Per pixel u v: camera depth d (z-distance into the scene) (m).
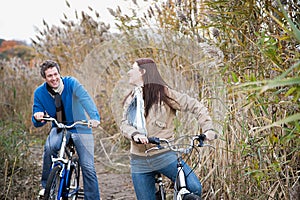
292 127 5.67
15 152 9.83
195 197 5.02
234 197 6.50
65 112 7.02
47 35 15.10
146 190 5.63
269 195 5.86
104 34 13.40
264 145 6.00
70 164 7.08
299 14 5.91
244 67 6.47
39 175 9.77
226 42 6.73
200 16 7.66
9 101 15.45
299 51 5.59
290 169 5.88
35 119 7.02
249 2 6.11
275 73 5.88
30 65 17.31
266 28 6.19
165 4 8.77
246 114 6.33
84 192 7.12
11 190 8.28
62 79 7.04
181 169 5.38
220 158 6.89
